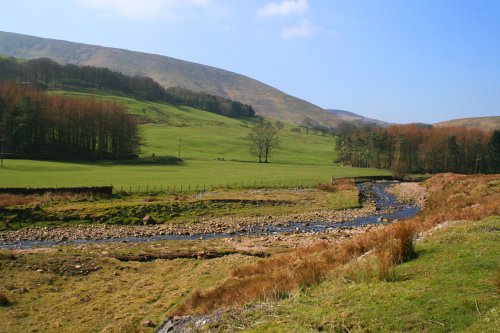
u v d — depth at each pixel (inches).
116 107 4936.0
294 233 1517.0
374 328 372.8
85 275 970.1
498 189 1849.2
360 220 1863.9
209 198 2127.2
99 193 2143.2
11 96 4638.3
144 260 1120.2
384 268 503.5
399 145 5083.7
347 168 4928.6
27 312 762.8
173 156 5191.9
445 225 765.9
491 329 333.4
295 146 7618.1
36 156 4035.4
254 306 503.5
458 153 4982.8
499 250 534.0
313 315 426.6
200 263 1062.4
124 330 663.1
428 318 371.9
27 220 1652.3
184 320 532.7
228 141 7042.3
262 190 2603.3
